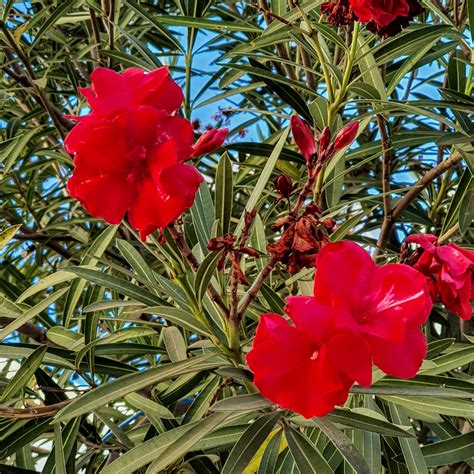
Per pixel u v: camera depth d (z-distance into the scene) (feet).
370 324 1.39
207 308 1.81
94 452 2.28
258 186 1.87
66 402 1.93
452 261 1.61
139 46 2.51
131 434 2.27
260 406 1.53
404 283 1.40
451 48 2.61
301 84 2.27
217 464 2.25
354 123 1.58
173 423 2.06
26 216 3.69
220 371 1.56
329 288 1.39
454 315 2.67
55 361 2.07
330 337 1.36
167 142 1.39
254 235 2.14
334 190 2.41
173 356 1.98
